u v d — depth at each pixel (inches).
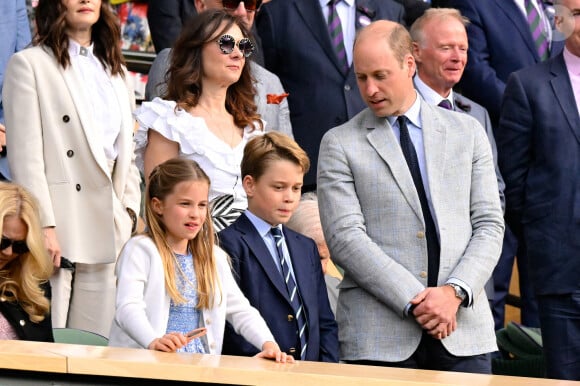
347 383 695.7
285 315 904.3
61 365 676.1
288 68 1269.7
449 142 973.8
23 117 1042.1
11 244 847.7
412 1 1317.7
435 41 1202.0
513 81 1170.0
